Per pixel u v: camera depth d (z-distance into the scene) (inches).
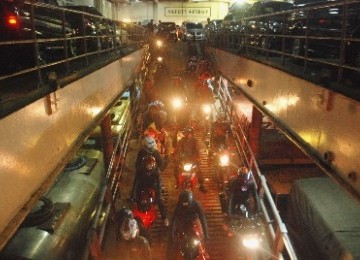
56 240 226.4
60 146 180.2
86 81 238.4
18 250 202.4
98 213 249.9
